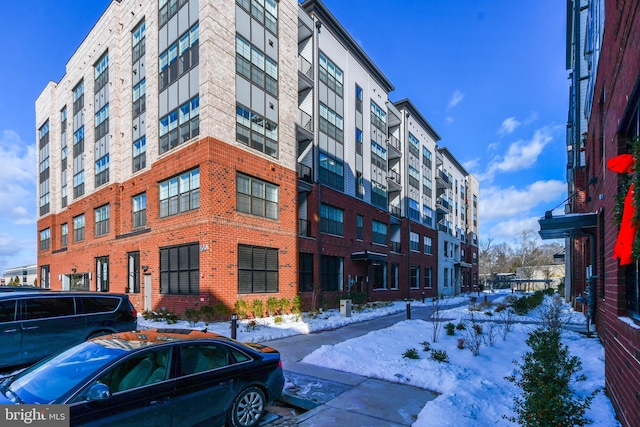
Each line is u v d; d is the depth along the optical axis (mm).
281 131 18672
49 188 30625
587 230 11477
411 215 34125
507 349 9344
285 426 5051
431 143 40469
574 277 20062
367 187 26922
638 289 4484
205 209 14781
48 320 7918
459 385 5992
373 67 28375
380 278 28359
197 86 15766
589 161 13133
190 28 16391
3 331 7324
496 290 61625
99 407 3547
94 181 23594
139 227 19484
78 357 4074
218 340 4840
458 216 50031
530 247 84750
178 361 4293
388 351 8734
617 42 5383
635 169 3320
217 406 4484
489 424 4750
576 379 6453
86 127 24766
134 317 9398
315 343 10852
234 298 15203
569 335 11094
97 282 22516
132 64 20641
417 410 5348
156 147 17969
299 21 21125
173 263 16359
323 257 21703
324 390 6219
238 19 16859
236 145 16078
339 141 23922
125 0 21453
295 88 19984
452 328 11094
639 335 3820
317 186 21156
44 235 31484
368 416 5137
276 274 17625
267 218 17406
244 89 16828
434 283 38281
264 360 5180
